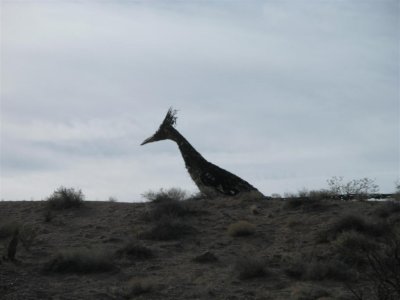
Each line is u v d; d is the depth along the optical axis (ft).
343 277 92.63
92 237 118.11
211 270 98.63
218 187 156.25
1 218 131.75
